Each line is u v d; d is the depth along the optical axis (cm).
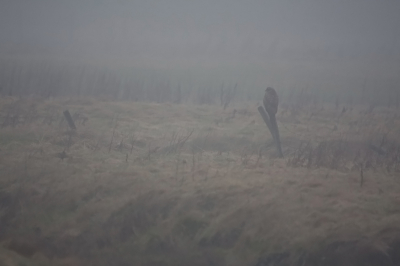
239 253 4331
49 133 7188
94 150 6556
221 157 6462
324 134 7838
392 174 5678
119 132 7619
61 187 5256
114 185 5234
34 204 5059
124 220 4778
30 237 4709
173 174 5503
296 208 4625
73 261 4456
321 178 5372
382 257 4084
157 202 4881
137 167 5766
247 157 6494
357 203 4716
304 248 4209
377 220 4400
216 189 4997
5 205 5097
